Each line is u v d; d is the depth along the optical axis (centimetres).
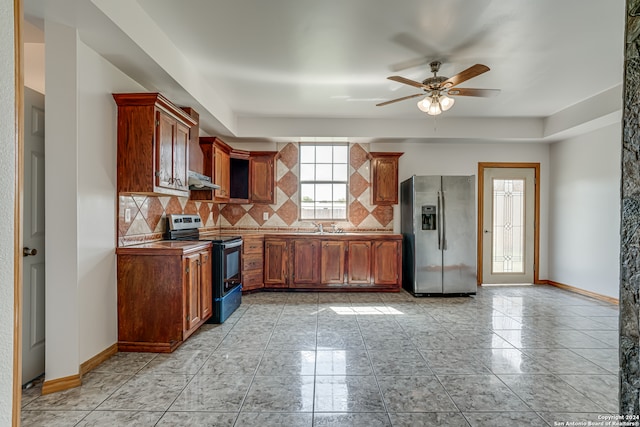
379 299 465
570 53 310
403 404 205
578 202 503
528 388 225
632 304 97
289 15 251
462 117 514
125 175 279
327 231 561
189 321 296
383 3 237
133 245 305
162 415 193
